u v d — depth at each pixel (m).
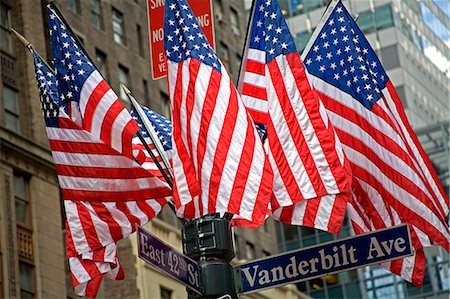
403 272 28.44
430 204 28.09
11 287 72.12
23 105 82.06
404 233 22.94
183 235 24.45
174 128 25.61
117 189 27.89
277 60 27.30
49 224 78.44
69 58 28.22
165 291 86.06
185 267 22.97
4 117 79.50
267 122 27.00
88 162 27.86
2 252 72.50
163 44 29.28
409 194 28.00
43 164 79.62
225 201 24.30
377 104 28.89
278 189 25.91
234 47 120.88
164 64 31.64
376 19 156.00
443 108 161.00
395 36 154.38
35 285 75.00
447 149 130.88
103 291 81.50
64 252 79.56
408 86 151.88
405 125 30.03
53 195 80.12
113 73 98.38
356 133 28.53
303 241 132.62
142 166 30.14
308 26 153.62
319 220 25.75
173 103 25.91
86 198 27.86
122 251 83.00
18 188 77.00
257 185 24.67
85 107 27.91
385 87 30.16
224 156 24.78
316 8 153.88
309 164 26.06
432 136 132.50
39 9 87.19
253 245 112.25
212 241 23.95
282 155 26.28
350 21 29.92
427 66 160.75
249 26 28.11
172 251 22.58
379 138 28.53
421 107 153.62
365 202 28.20
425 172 29.62
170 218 95.00
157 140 28.50
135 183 27.88
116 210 27.97
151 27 32.12
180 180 24.94
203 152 24.89
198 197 24.56
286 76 27.08
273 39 27.53
